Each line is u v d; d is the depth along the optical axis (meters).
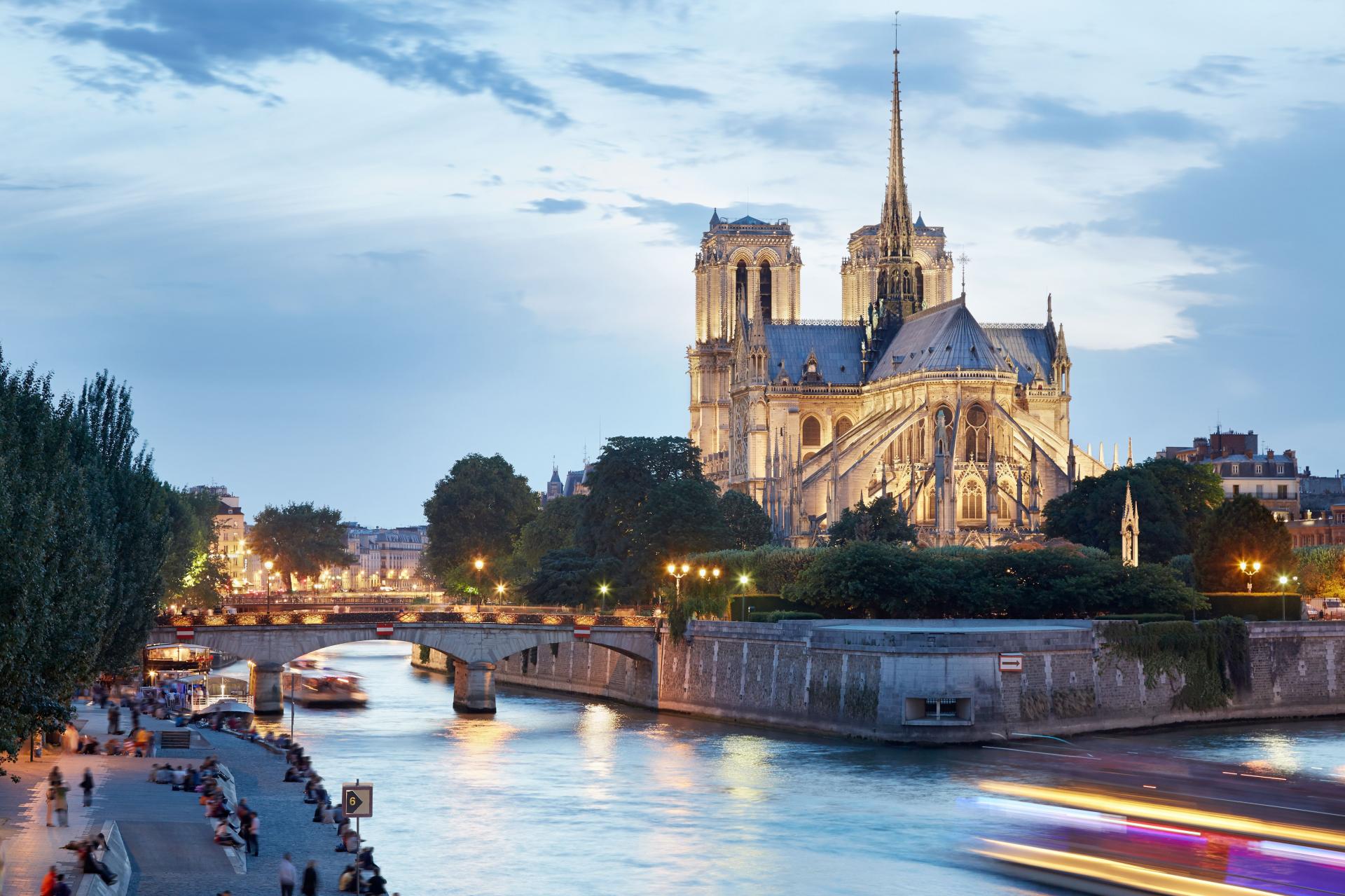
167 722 151.00
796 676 159.75
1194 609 171.88
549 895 88.88
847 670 151.50
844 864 95.38
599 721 171.25
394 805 114.88
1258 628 167.25
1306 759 129.25
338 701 191.25
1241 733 153.38
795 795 117.88
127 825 92.62
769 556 194.38
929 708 144.75
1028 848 90.38
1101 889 84.50
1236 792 87.56
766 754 139.62
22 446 89.81
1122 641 156.88
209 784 100.69
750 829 105.75
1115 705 155.12
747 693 168.12
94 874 73.50
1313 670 170.25
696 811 112.12
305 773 118.25
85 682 99.62
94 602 92.50
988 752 138.25
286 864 77.19
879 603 174.25
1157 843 81.38
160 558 140.00
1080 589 171.75
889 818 108.56
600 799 117.38
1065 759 130.00
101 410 141.00
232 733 148.38
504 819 109.62
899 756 137.38
